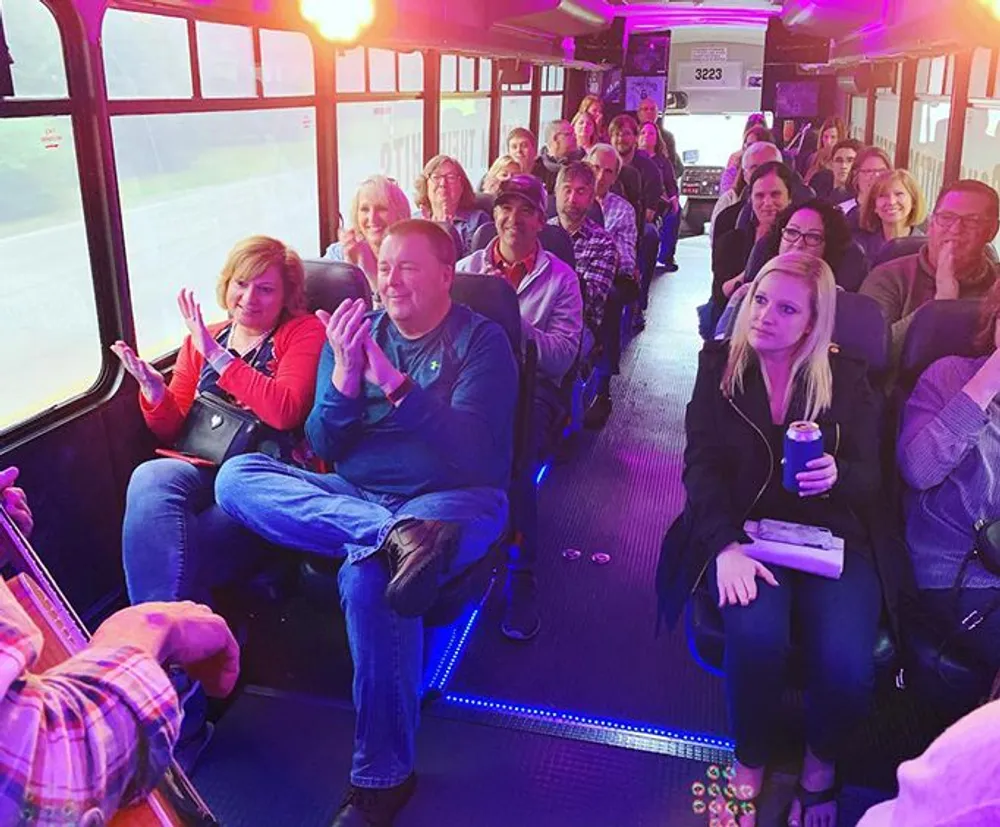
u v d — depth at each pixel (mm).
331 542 2471
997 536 2279
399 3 4285
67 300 2910
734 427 2510
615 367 5336
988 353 2520
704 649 2471
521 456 3059
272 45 4000
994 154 4742
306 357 2936
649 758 2631
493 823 2402
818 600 2316
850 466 2426
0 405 2809
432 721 2771
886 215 4754
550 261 4027
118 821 1069
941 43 4035
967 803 710
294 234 4441
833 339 2693
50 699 941
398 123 5648
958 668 2211
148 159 3295
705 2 10773
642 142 10227
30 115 2617
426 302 2641
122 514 3176
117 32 3004
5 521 1234
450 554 2355
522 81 9086
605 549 3836
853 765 2582
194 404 2945
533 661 3078
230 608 2867
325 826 2408
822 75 12352
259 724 2766
